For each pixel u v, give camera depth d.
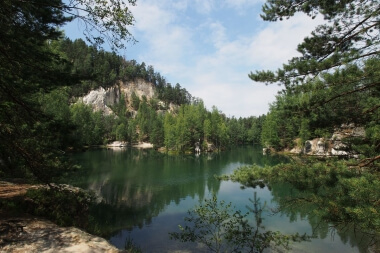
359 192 4.66
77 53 137.00
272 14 7.12
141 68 190.25
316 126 7.09
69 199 11.30
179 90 188.25
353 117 6.59
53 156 8.34
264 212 16.83
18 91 7.25
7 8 6.17
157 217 17.17
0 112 6.79
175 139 77.06
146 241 13.13
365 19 5.95
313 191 6.23
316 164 6.77
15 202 8.97
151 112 135.38
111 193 23.72
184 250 11.73
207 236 12.27
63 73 7.59
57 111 21.84
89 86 150.00
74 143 8.86
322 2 6.36
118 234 14.11
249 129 119.81
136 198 22.19
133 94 163.38
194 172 36.53
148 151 78.94
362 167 6.27
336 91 6.23
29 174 9.48
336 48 6.07
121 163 45.97
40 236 6.67
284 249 11.88
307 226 14.49
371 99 6.29
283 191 22.44
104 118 116.19
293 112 7.17
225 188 26.20
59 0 6.27
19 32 6.48
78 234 7.26
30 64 7.24
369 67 5.34
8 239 6.15
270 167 7.70
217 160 52.66
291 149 50.88
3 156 8.34
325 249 11.97
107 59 166.50
